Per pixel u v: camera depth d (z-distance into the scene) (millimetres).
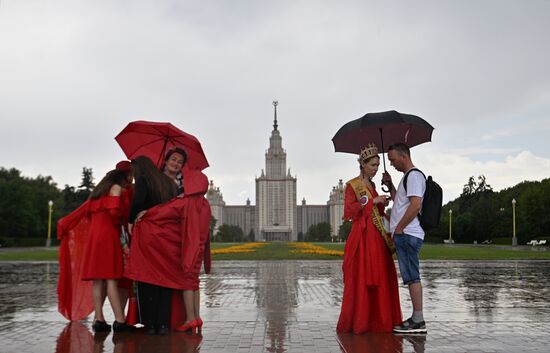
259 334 5797
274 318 7000
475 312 7621
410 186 5848
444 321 6727
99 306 6121
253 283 12508
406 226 5910
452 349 4980
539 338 5535
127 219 6305
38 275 15594
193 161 7004
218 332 5922
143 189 5891
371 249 5969
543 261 24047
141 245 5848
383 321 5855
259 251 34719
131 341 5410
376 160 6262
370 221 6066
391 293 6094
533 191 64062
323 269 17797
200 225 5914
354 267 6020
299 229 192625
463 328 6176
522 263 22531
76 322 6684
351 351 4910
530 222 63938
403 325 5891
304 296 9750
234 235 150500
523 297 9672
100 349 5023
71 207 83125
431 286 11922
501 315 7293
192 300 6000
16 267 19875
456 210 101875
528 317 7094
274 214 175875
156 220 5828
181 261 5906
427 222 5875
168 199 5996
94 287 6117
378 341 5391
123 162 6492
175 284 5832
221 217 186875
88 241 6070
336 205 181125
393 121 6289
